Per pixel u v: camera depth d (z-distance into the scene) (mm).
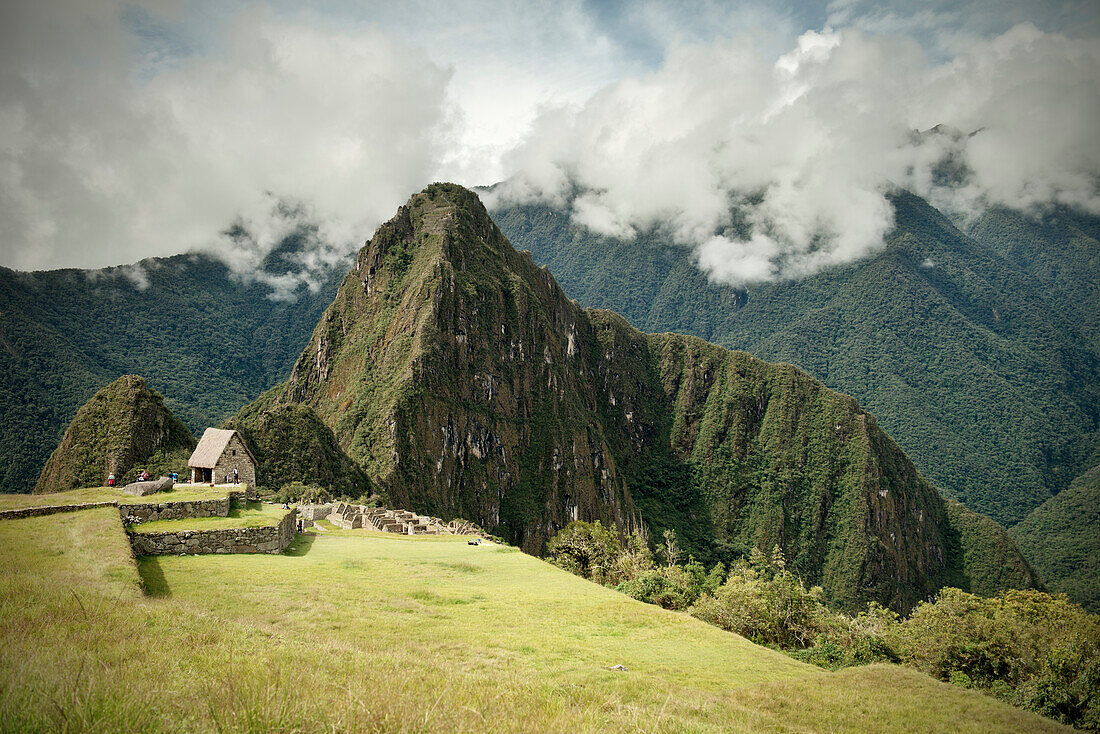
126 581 17641
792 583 43031
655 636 23797
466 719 8930
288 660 11250
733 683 20094
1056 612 48031
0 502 30797
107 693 7703
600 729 9891
